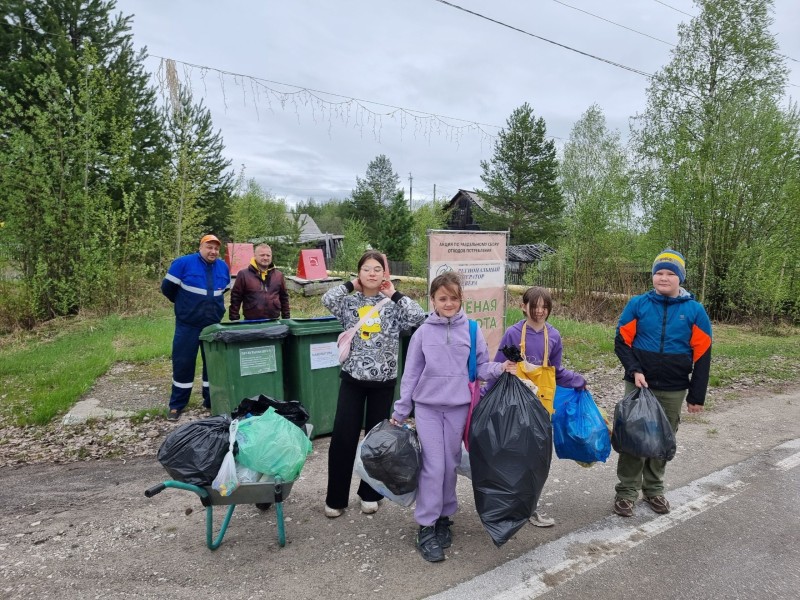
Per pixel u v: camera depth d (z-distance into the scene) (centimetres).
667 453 346
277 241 2433
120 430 555
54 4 1596
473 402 331
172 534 350
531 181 3588
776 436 550
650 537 345
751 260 1559
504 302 728
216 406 514
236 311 622
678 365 365
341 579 298
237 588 290
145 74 1806
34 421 579
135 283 1376
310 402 527
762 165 1539
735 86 1950
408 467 309
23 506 398
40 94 1238
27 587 293
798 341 1247
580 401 359
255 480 314
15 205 1184
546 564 313
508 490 296
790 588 292
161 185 1645
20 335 1127
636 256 1755
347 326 360
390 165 6228
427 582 295
